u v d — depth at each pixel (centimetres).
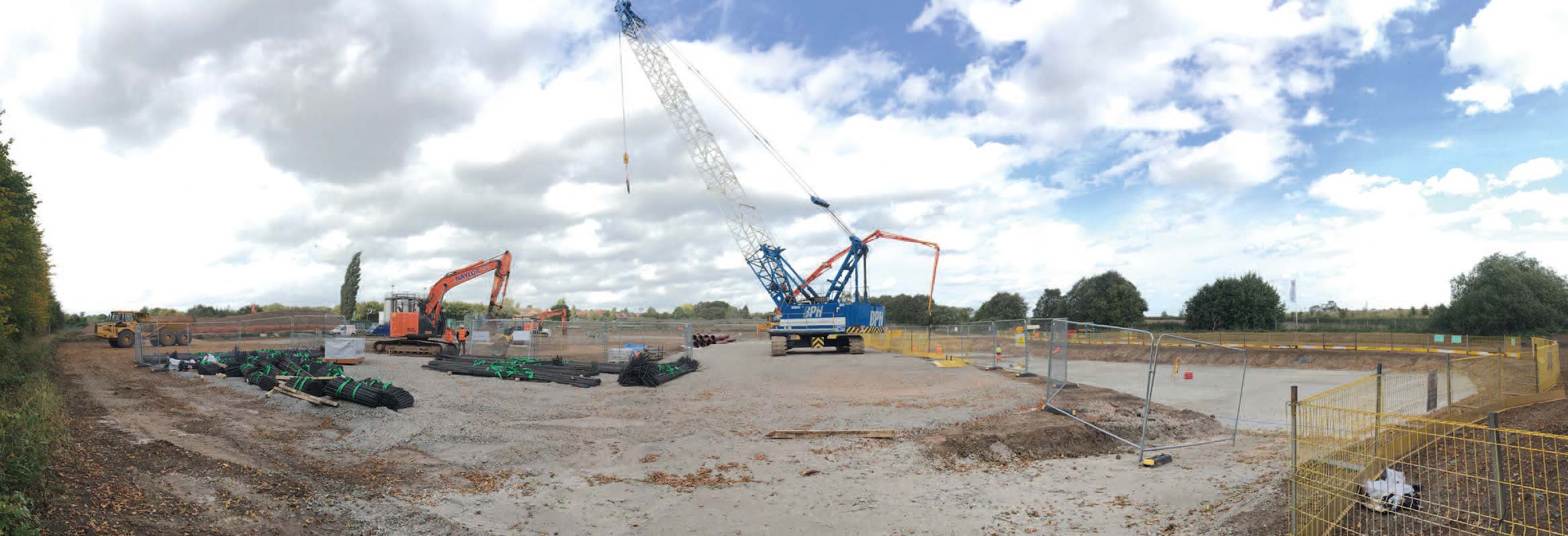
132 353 3991
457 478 1189
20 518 662
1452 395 1498
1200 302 7275
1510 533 647
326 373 2348
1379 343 4559
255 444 1352
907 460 1320
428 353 3838
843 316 4197
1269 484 980
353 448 1399
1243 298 6869
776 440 1524
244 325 5625
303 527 878
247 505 905
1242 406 2252
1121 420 1622
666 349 4591
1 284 2348
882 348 4944
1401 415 837
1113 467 1241
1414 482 848
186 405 1811
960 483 1167
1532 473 663
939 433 1534
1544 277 5216
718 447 1456
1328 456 789
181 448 1134
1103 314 7888
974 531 923
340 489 1051
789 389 2367
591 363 2970
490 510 1009
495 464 1302
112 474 912
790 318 4284
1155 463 1234
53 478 825
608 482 1195
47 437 863
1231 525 838
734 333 7850
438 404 1889
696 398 2150
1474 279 5438
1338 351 4056
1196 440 1548
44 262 3431
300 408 1769
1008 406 1870
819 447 1450
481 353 3531
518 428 1623
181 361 2766
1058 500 1042
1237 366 4003
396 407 1747
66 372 2667
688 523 980
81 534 709
